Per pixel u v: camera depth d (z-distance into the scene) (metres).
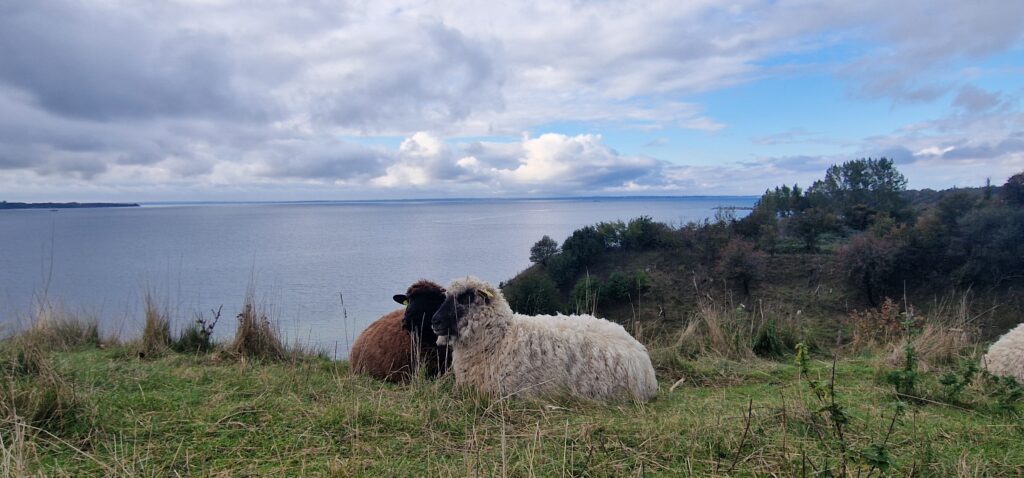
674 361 7.08
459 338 5.86
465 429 4.28
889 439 4.00
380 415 4.45
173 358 6.83
